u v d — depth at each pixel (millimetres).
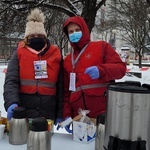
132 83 1482
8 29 9531
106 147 1415
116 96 1342
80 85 2229
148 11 11766
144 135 1337
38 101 2166
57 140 1804
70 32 2252
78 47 2277
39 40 2207
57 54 2254
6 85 2059
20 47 2230
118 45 23078
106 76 2014
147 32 14430
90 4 8891
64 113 2277
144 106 1316
